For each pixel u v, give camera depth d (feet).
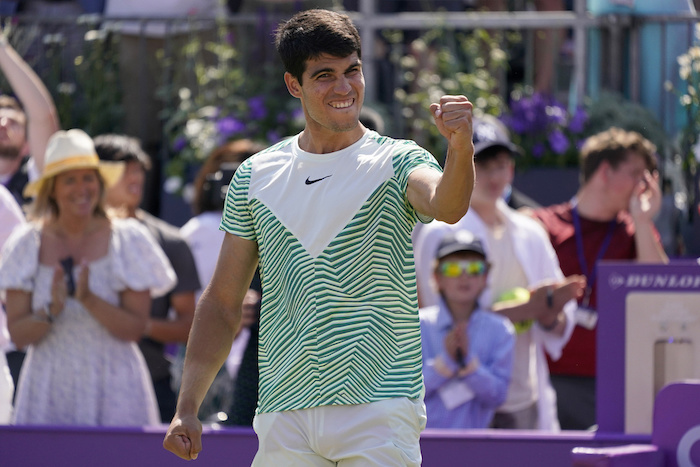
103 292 53.93
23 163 78.18
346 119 31.81
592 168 63.82
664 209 77.92
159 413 60.23
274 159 33.86
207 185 65.82
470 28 86.22
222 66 85.20
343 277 31.78
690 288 48.01
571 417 62.28
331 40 31.48
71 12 89.66
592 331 61.87
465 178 28.19
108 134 85.61
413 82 87.10
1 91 83.76
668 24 81.41
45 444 49.32
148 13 88.53
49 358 53.11
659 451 41.81
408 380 32.19
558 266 62.95
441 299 56.18
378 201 31.83
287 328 32.65
